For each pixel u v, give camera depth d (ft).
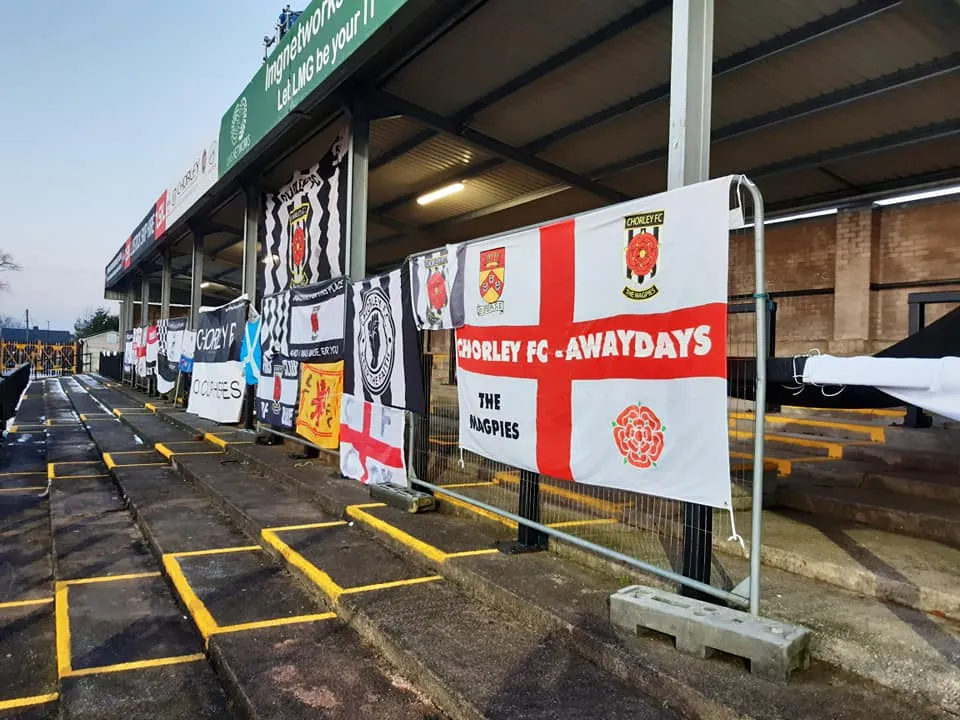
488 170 34.14
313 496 21.70
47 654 12.67
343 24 22.08
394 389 20.34
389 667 11.00
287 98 27.07
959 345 12.60
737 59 20.26
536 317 13.62
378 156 33.50
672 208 10.57
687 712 8.57
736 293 36.09
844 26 18.17
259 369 33.42
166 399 58.18
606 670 9.89
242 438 34.40
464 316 16.20
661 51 21.26
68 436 42.96
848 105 22.59
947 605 9.86
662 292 10.72
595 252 12.12
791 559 12.02
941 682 8.00
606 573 13.20
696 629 9.50
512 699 9.09
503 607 12.34
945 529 12.87
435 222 45.19
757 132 25.09
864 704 8.20
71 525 21.38
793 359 12.24
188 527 20.04
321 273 30.37
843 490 15.94
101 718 10.02
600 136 28.25
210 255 64.80
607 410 11.85
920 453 17.66
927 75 20.25
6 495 26.45
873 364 9.39
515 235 14.34
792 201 32.99
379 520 17.80
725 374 9.79
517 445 14.21
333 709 9.66
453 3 19.53
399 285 19.75
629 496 14.94
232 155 34.19
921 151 25.79
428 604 12.78
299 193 33.35
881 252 31.35
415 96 26.16
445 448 20.29
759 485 9.56
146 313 80.74
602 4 19.11
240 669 10.86
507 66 23.30
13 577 17.07
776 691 8.47
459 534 16.47
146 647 12.50
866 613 10.06
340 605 13.12
